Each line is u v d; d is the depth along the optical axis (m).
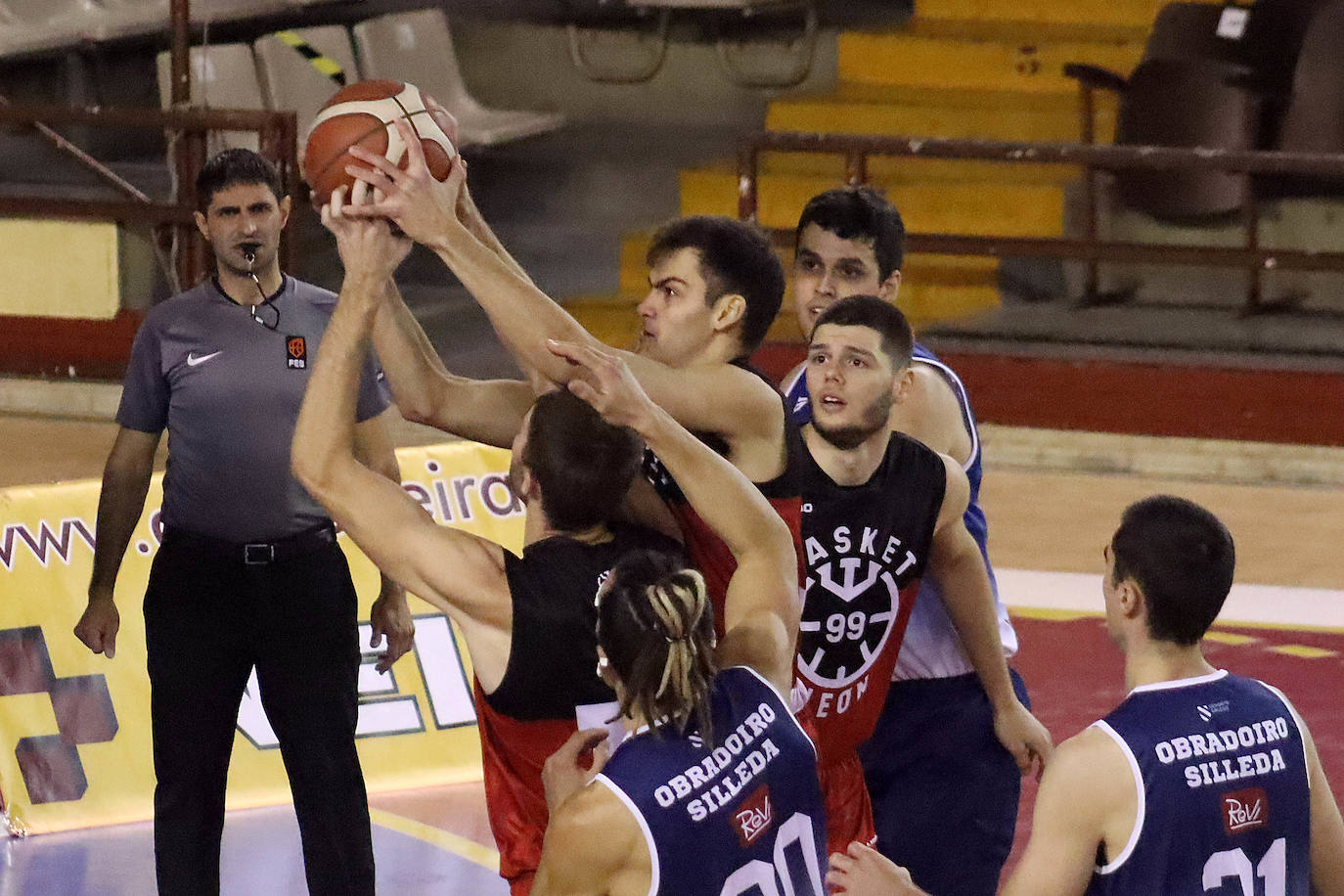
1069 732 15.30
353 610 10.63
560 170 31.52
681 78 33.38
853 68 33.62
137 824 13.76
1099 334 27.39
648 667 6.66
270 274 10.49
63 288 26.59
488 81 33.34
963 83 33.34
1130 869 7.13
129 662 14.18
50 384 26.20
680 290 7.83
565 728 7.45
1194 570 7.27
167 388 10.44
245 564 10.28
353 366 7.14
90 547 14.27
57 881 12.45
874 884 7.40
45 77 30.05
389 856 12.92
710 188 31.50
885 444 9.45
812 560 9.34
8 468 22.81
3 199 26.28
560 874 6.72
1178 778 7.13
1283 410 25.36
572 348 6.89
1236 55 28.83
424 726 14.83
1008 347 26.55
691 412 7.69
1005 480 24.59
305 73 30.33
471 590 7.20
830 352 8.98
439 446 15.77
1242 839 7.23
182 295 10.55
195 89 29.48
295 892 12.17
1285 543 21.97
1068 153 24.38
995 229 30.62
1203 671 7.45
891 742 10.44
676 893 6.65
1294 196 28.58
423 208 6.93
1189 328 27.73
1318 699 16.34
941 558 9.94
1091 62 32.94
